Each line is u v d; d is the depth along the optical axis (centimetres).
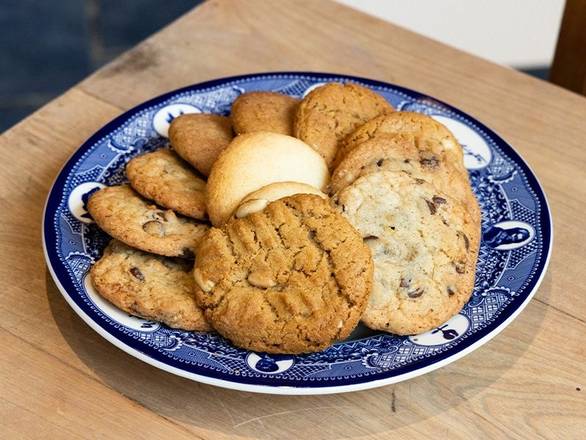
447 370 49
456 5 121
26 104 125
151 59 71
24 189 59
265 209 50
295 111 59
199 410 47
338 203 52
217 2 77
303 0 78
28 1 137
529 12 121
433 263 50
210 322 48
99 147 59
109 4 138
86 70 130
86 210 55
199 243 51
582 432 46
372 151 54
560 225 58
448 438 46
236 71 70
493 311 49
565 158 63
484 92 69
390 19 125
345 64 71
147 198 54
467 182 55
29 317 51
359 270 47
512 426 47
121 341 47
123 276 50
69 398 47
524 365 50
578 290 54
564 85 81
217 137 58
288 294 47
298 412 47
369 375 45
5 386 47
